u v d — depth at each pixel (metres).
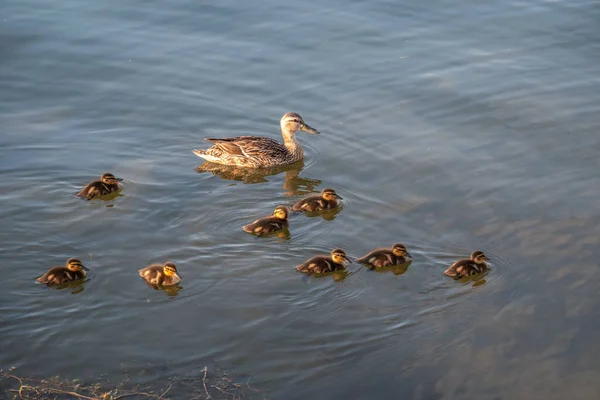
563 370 12.46
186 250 15.19
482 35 23.59
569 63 22.08
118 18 24.45
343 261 14.73
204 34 23.70
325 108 20.50
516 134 19.09
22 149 18.62
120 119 20.11
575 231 15.65
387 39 23.42
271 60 22.48
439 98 20.66
